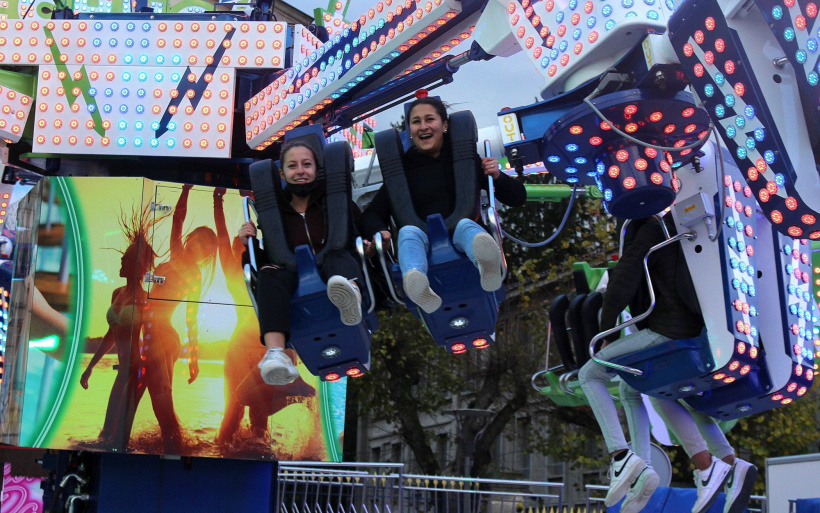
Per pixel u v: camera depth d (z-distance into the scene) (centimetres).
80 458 675
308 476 1049
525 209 1719
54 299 644
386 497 1002
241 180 768
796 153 389
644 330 489
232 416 650
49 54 689
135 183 664
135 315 641
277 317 457
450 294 469
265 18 725
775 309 509
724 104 404
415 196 484
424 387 1852
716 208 487
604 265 1570
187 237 668
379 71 623
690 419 510
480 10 541
